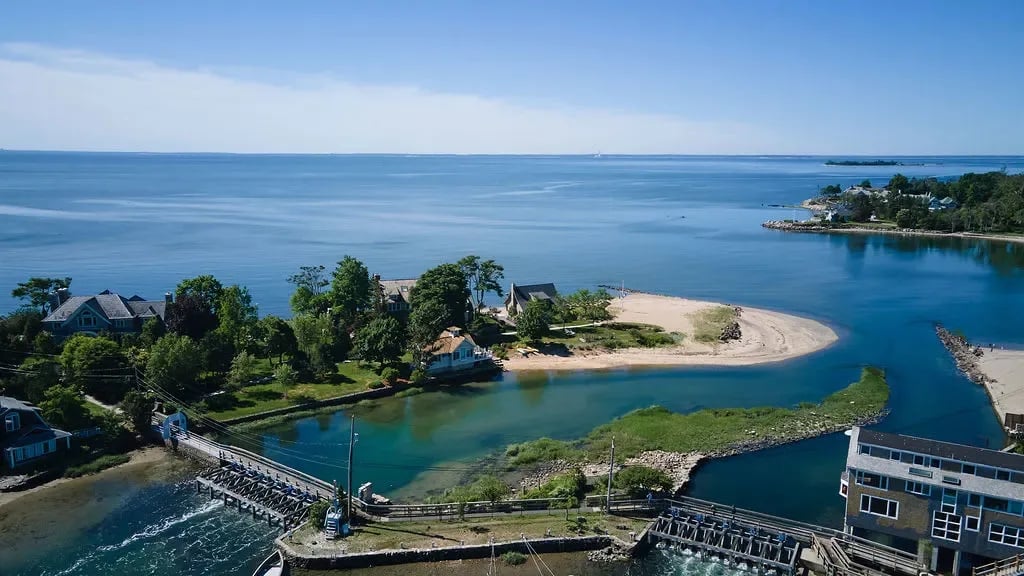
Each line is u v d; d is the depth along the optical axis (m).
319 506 57.62
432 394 92.44
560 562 53.47
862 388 92.50
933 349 114.69
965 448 50.28
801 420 81.12
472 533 55.91
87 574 52.19
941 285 167.00
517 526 57.06
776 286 166.25
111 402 81.94
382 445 75.88
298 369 95.81
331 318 111.00
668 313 135.62
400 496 63.81
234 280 169.88
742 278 176.38
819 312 140.38
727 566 53.31
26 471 66.56
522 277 179.50
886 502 51.44
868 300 150.88
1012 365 103.25
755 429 78.06
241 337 98.69
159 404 81.56
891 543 53.28
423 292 114.75
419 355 96.38
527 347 111.81
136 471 69.38
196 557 54.75
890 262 199.50
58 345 95.31
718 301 150.75
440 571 52.16
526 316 115.00
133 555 54.78
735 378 99.50
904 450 51.34
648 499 60.09
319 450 74.44
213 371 91.25
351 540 55.03
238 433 78.44
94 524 59.28
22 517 60.03
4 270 174.88
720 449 73.00
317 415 84.56
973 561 49.94
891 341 119.19
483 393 93.06
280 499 62.12
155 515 61.00
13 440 66.62
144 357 87.56
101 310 103.44
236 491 64.00
